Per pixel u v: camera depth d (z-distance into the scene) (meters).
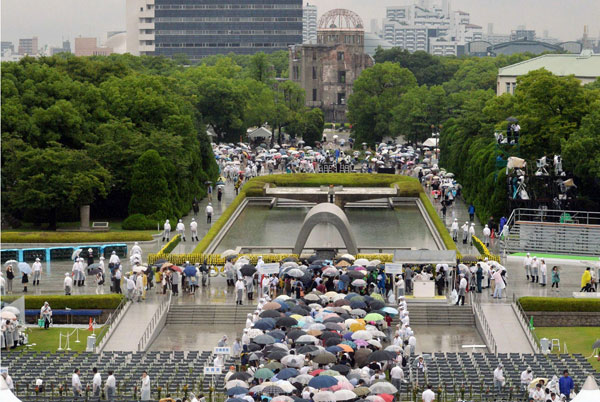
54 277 151.88
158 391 98.88
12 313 116.88
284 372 93.88
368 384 95.75
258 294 140.75
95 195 198.88
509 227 180.88
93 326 130.62
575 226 167.88
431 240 185.62
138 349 120.31
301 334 106.81
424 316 134.00
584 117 185.12
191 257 154.00
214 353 112.56
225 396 99.31
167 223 178.88
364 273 136.00
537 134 194.75
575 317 133.62
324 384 89.94
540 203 183.00
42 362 108.31
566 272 156.25
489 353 114.00
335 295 126.69
